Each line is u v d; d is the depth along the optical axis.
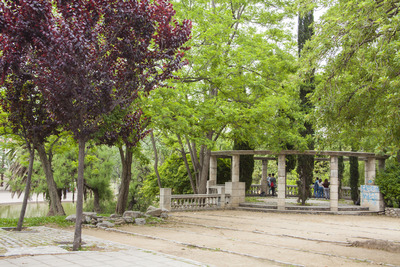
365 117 11.05
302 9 13.03
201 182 26.33
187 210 22.47
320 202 27.61
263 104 21.53
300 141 22.42
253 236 12.91
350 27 10.69
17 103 12.08
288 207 23.06
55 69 8.40
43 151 20.64
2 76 9.55
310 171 24.42
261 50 22.47
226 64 22.11
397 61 9.24
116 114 10.61
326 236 13.25
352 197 27.38
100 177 33.59
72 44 8.21
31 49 9.55
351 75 12.83
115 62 9.88
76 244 8.72
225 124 23.38
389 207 23.50
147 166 41.88
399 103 9.33
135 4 9.05
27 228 13.60
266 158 32.22
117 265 6.80
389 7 10.62
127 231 13.42
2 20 8.32
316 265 8.42
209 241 11.48
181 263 7.30
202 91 24.50
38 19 8.31
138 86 10.05
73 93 8.84
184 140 29.98
